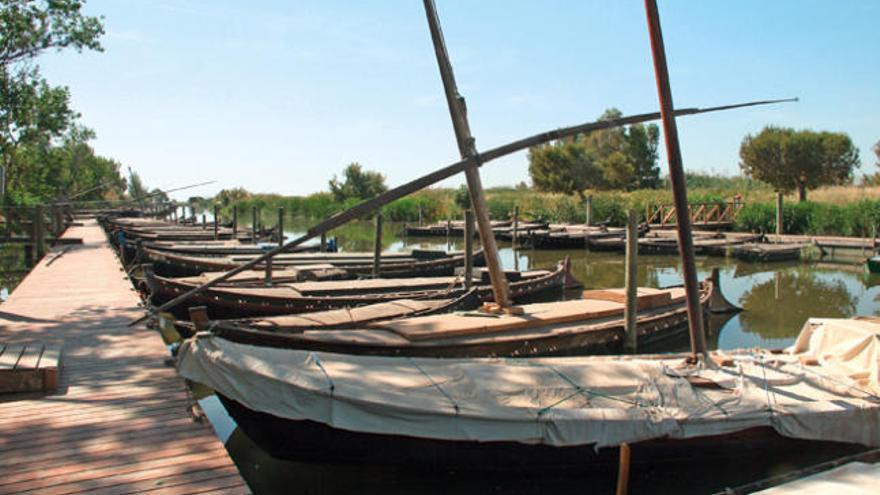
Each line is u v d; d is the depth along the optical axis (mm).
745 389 7012
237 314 13922
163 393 7703
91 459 5883
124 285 16266
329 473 7105
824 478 5141
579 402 6625
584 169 55938
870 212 29281
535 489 6734
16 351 8344
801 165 40562
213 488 5383
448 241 38844
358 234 48375
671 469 6836
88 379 8227
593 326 11461
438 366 7297
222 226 42062
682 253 7957
